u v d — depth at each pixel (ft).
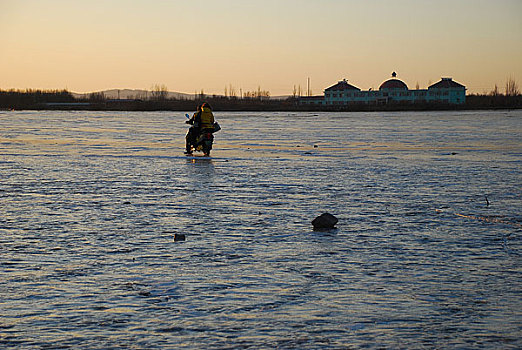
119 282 23.30
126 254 27.71
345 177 58.03
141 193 46.70
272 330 18.33
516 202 43.29
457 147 99.60
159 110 455.63
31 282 23.22
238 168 65.77
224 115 323.16
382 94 579.89
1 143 100.89
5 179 54.70
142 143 104.37
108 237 31.22
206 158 77.87
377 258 27.17
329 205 41.75
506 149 95.30
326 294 21.86
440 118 258.98
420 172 62.54
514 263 26.40
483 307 20.49
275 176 58.54
